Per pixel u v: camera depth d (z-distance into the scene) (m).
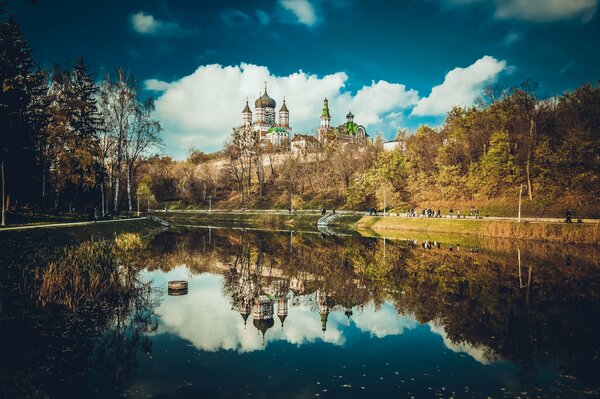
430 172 79.31
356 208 82.12
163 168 118.38
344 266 30.00
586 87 61.25
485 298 19.73
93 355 12.22
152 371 11.14
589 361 12.04
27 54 39.00
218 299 19.97
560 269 27.06
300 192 96.69
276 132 177.50
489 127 73.00
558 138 62.12
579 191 53.09
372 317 16.92
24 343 13.02
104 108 47.06
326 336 14.50
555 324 15.53
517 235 46.75
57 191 45.34
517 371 11.35
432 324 15.81
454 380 10.77
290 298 20.44
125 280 23.22
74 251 23.89
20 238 26.14
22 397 9.42
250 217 86.19
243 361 12.02
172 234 54.00
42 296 17.08
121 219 49.22
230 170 114.44
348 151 94.94
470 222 54.25
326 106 179.62
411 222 62.62
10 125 33.47
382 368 11.60
